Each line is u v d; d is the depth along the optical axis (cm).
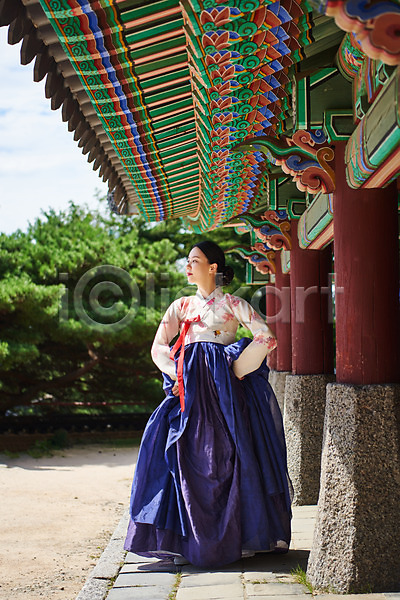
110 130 391
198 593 368
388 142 309
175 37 303
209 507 422
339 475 371
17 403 1728
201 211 737
